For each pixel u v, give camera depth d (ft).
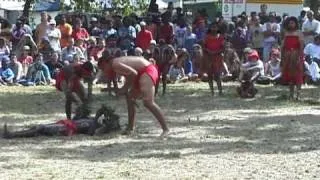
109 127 45.91
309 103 66.13
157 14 101.14
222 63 73.26
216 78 72.84
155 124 50.29
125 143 42.19
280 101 67.62
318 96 73.26
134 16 99.55
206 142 42.73
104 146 41.09
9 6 140.15
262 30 94.32
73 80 49.03
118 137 44.55
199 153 38.96
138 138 44.16
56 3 127.54
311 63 89.15
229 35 94.79
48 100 67.10
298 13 116.57
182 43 94.94
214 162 36.29
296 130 48.08
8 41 89.51
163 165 35.42
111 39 88.12
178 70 91.15
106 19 98.63
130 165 35.37
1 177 32.37
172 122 51.80
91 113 52.90
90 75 49.37
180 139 43.83
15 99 67.72
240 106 63.36
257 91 74.79
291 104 65.16
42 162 36.19
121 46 89.40
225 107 62.49
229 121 52.70
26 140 43.32
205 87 82.33
